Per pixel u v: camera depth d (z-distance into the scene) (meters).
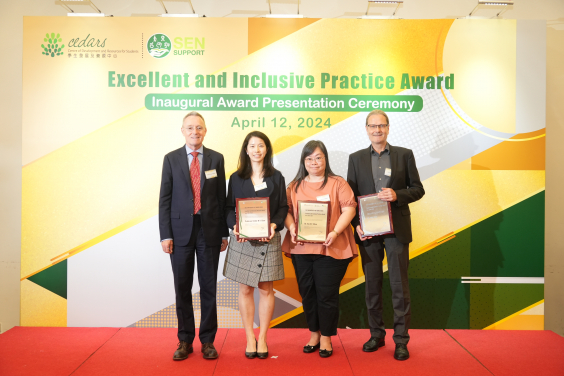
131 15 3.58
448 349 2.89
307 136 3.34
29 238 3.30
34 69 3.30
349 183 2.90
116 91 3.32
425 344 2.99
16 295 3.54
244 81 3.34
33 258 3.30
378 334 2.87
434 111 3.33
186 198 2.69
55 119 3.30
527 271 3.32
